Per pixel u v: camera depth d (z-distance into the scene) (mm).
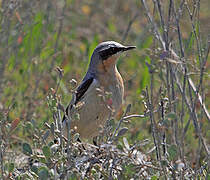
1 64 15445
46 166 8516
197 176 9492
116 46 11625
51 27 17656
